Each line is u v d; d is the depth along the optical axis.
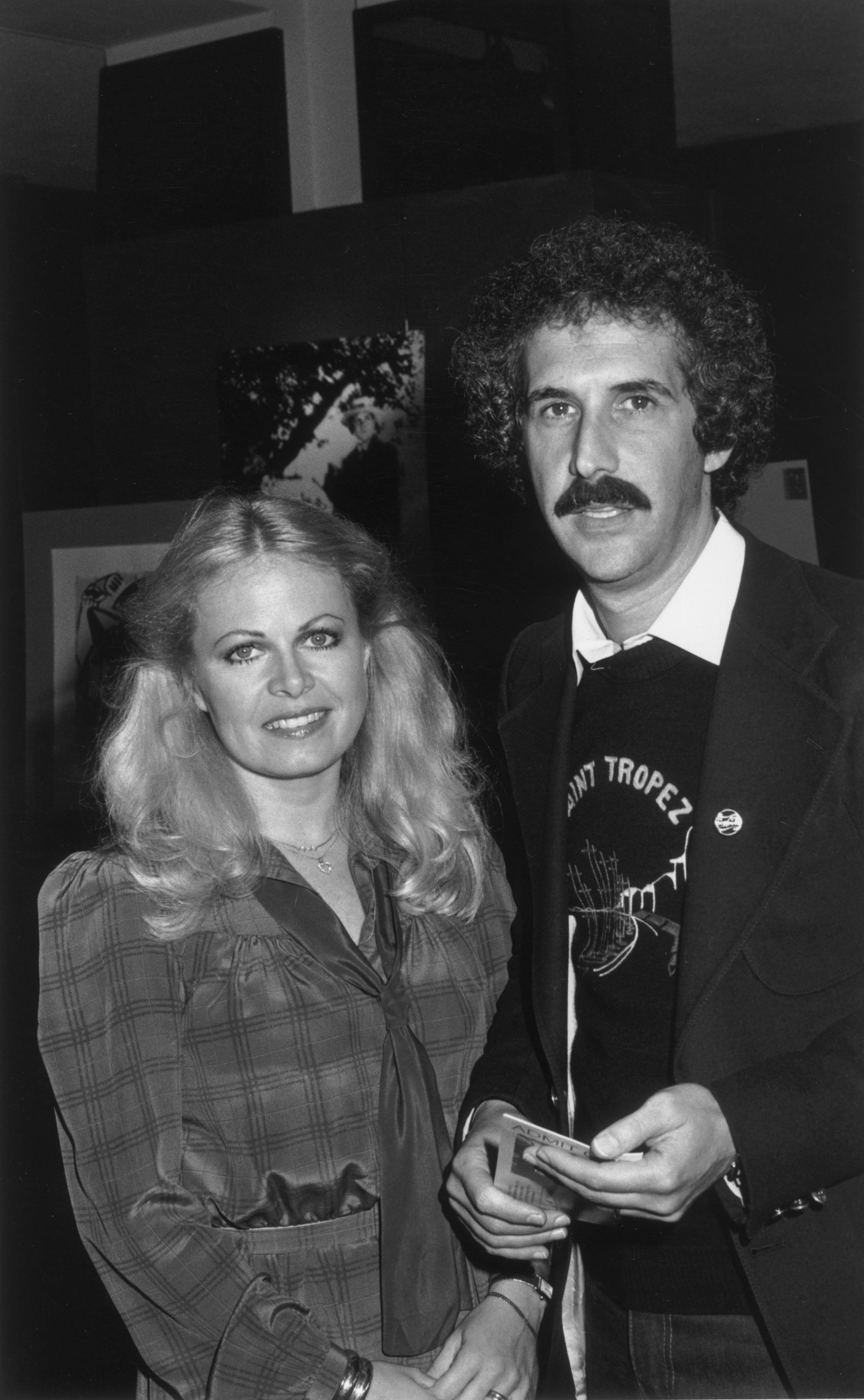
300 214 3.69
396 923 1.93
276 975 1.79
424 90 3.76
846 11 4.03
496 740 3.49
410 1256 1.76
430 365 3.58
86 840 4.27
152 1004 1.74
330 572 1.84
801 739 1.64
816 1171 1.54
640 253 1.78
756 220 5.05
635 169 3.74
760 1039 1.62
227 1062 1.76
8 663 4.64
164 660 1.87
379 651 2.03
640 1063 1.76
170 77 4.24
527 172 3.60
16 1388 3.08
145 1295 1.69
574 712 1.93
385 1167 1.78
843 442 4.71
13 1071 4.43
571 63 3.49
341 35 4.35
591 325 1.73
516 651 2.19
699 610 1.78
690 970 1.63
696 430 1.77
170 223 4.29
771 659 1.69
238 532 1.83
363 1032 1.82
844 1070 1.56
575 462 1.73
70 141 5.30
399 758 2.02
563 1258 1.97
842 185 4.87
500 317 1.91
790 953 1.62
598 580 1.76
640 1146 1.53
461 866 2.02
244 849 1.83
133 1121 1.71
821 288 4.89
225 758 1.89
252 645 1.80
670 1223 1.65
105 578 4.12
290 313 3.73
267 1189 1.76
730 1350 1.71
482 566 3.62
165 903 1.78
